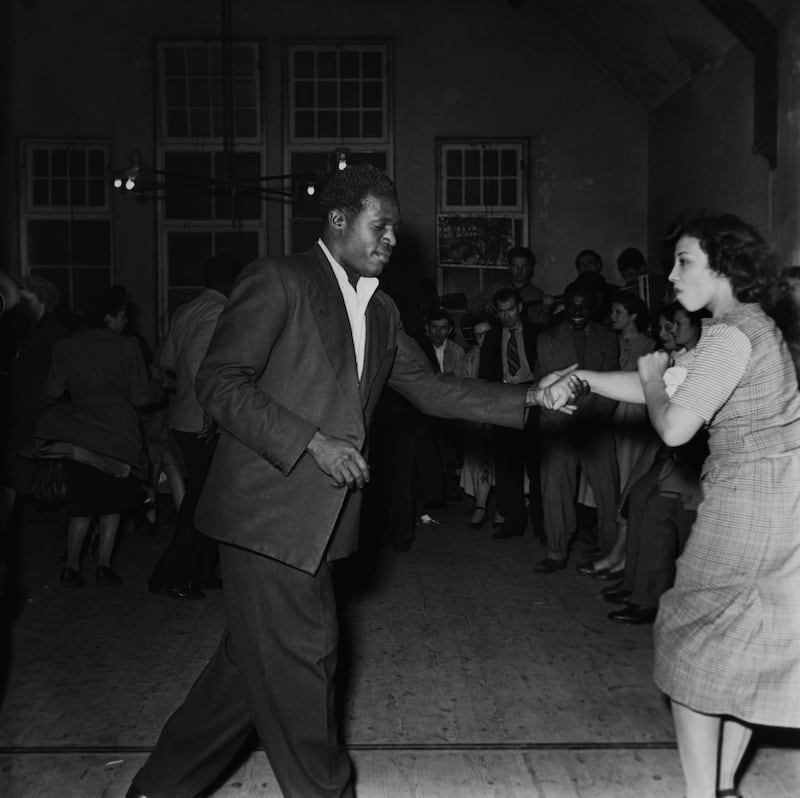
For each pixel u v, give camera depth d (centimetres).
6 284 252
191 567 523
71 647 443
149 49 1092
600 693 385
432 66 1099
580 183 1099
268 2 1095
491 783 306
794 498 246
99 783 305
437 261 1106
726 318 254
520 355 669
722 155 855
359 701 376
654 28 902
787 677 242
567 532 584
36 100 1092
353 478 239
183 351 513
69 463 539
